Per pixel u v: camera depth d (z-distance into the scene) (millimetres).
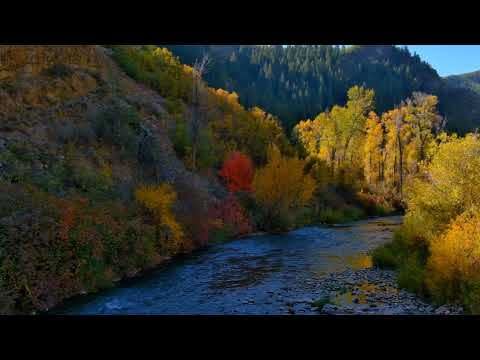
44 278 13492
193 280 16641
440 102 165250
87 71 31453
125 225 18578
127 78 38906
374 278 16422
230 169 35375
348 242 26328
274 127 55000
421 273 14242
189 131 34188
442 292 12797
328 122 66875
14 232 13516
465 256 12414
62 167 21000
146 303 13703
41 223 14562
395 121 58531
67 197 18641
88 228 16156
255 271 18203
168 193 23891
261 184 32250
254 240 27094
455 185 16641
